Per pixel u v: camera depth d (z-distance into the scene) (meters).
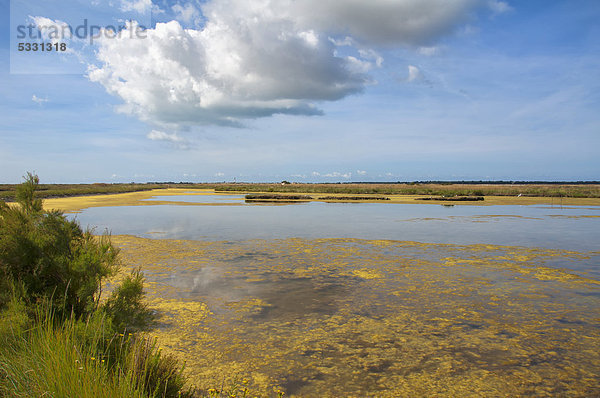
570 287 7.72
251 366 4.38
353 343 5.03
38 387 2.65
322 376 4.16
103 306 4.17
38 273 4.27
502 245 12.96
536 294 7.23
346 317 5.99
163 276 8.57
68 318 4.03
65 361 2.80
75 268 4.33
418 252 11.60
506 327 5.57
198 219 22.06
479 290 7.49
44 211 5.03
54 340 3.20
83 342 3.28
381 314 6.13
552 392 3.85
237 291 7.39
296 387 3.93
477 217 23.64
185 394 3.39
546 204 37.44
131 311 4.38
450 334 5.33
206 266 9.62
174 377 3.35
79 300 4.34
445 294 7.22
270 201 42.47
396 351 4.79
